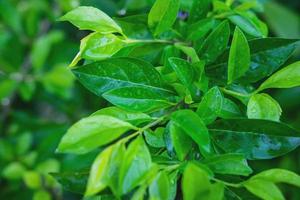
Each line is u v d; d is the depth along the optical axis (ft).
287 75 1.56
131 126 1.41
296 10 3.99
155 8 1.68
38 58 3.58
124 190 1.29
